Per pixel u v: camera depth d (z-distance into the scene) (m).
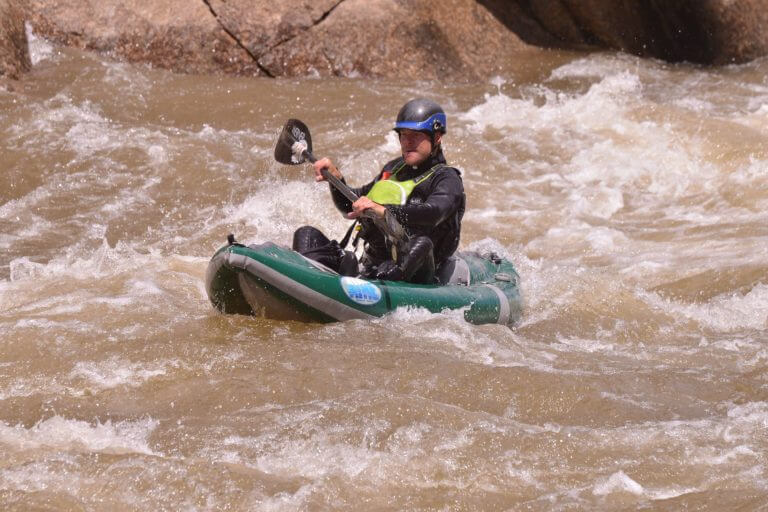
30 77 32.97
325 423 12.52
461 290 17.23
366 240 17.53
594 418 13.12
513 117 32.50
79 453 11.52
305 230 17.55
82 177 26.88
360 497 10.91
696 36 44.16
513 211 26.16
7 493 10.64
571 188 27.84
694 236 24.03
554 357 15.64
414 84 36.84
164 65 35.88
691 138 30.38
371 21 37.66
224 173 27.55
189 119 31.94
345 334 15.66
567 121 32.19
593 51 43.06
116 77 33.91
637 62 41.97
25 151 27.73
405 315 16.41
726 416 13.20
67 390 13.72
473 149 29.70
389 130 30.67
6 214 24.89
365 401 13.02
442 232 17.30
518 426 12.67
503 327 16.91
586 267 21.81
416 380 13.99
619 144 30.41
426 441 12.09
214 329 15.91
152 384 13.88
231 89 34.50
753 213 25.62
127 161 27.77
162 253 22.97
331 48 37.03
